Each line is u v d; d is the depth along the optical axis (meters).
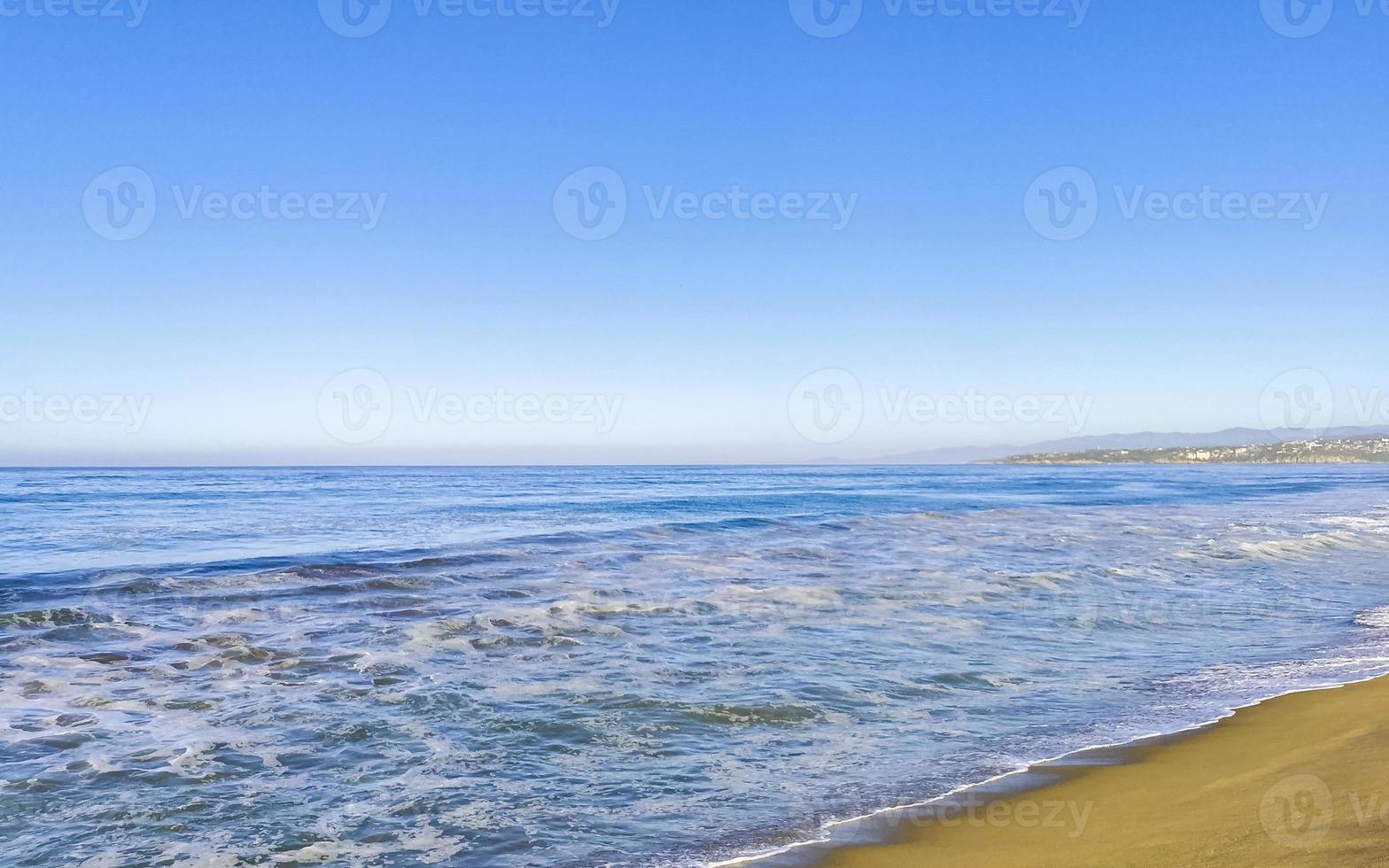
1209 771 6.48
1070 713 8.32
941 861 5.04
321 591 14.23
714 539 22.78
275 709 8.32
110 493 48.81
